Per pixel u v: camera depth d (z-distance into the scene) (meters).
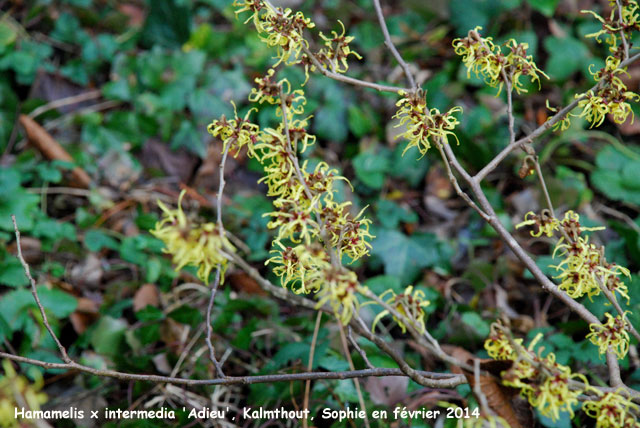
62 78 3.88
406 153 3.49
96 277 3.02
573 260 1.58
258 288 2.88
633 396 1.51
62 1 4.04
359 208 3.35
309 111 3.61
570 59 3.65
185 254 1.14
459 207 3.37
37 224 3.02
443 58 4.00
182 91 3.71
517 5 3.87
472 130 3.50
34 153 3.42
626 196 3.14
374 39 4.08
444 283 2.98
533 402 1.34
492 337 1.37
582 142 3.52
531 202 3.26
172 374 2.46
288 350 2.29
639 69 3.39
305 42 1.59
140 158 3.62
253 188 3.51
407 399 2.28
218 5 4.27
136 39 4.11
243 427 2.34
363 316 2.66
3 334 2.48
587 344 2.27
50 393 2.44
